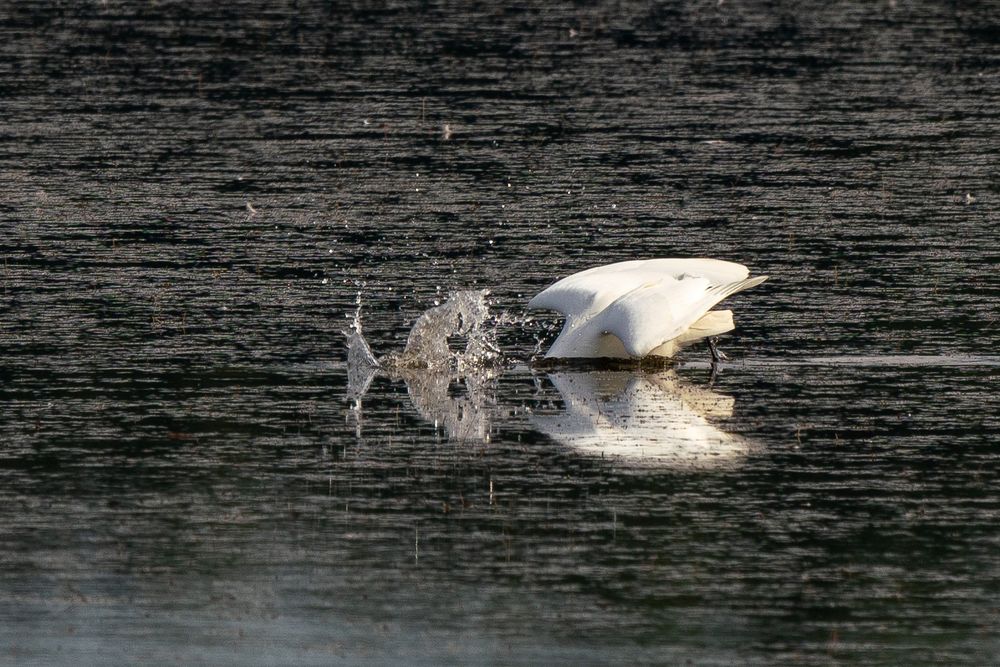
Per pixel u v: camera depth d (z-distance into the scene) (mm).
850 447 13312
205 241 20781
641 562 11094
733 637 10023
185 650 9883
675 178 24672
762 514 11891
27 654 9820
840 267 19516
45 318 17156
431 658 9742
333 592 10680
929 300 18016
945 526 11648
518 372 15734
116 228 21453
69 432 13648
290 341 16516
